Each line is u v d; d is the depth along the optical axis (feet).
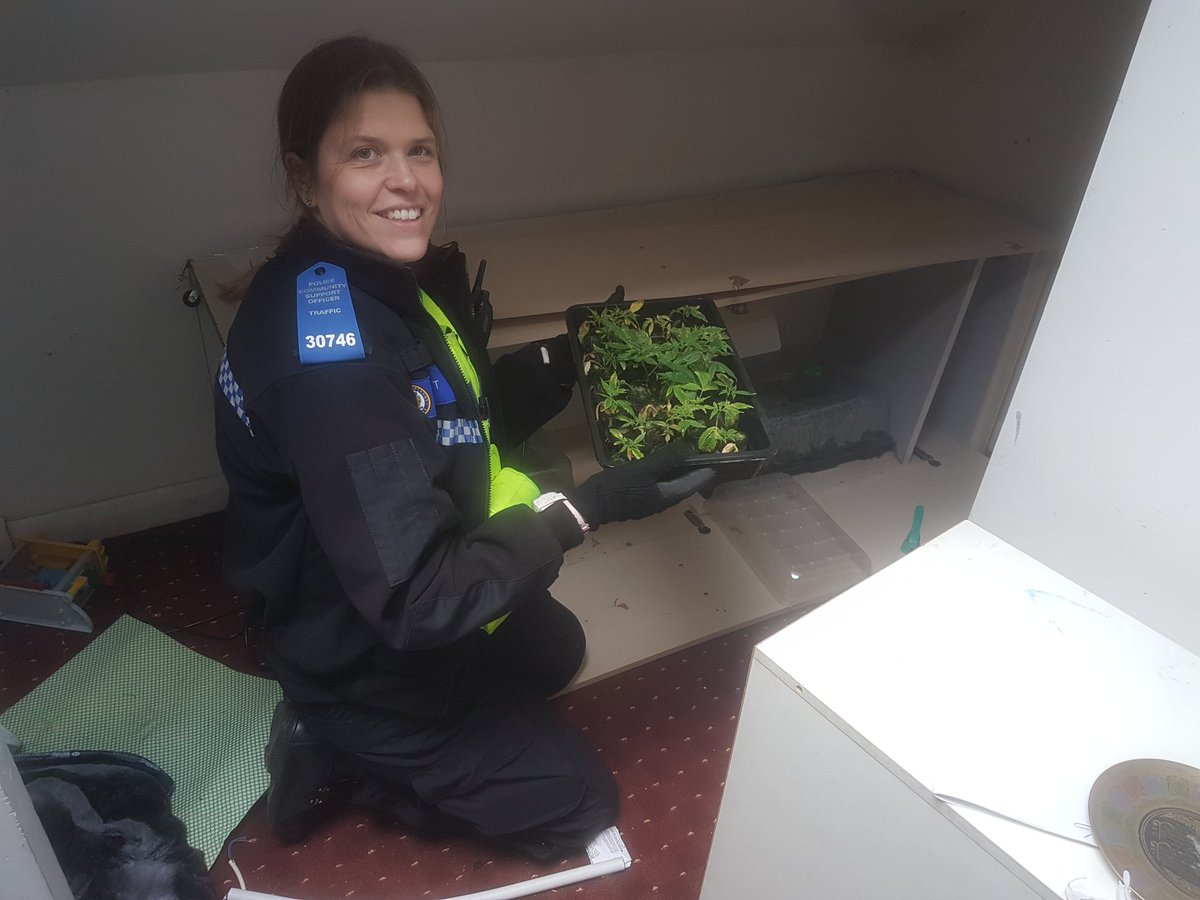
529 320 4.81
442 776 4.11
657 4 5.42
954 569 3.10
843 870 2.82
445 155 3.61
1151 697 2.64
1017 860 2.19
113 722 5.05
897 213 6.56
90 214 5.05
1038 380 2.93
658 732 5.24
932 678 2.65
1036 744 2.47
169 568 6.07
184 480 6.40
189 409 6.07
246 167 5.30
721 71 6.44
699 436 4.14
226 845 4.53
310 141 3.14
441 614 3.18
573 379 4.75
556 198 6.39
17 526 5.93
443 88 5.53
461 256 4.02
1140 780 2.33
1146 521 2.80
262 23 4.58
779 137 7.04
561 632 5.28
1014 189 6.70
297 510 3.44
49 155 4.77
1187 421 2.58
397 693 3.84
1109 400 2.76
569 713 5.30
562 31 5.45
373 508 3.01
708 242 5.84
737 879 3.40
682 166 6.78
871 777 2.52
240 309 3.37
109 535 6.26
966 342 7.30
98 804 4.26
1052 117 6.25
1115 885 2.14
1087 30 5.86
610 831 4.65
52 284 5.18
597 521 3.73
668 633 5.72
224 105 5.04
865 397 7.31
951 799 2.32
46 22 4.10
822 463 7.28
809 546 6.45
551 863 4.58
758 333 6.07
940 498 7.08
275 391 3.05
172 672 5.36
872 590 2.97
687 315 4.91
